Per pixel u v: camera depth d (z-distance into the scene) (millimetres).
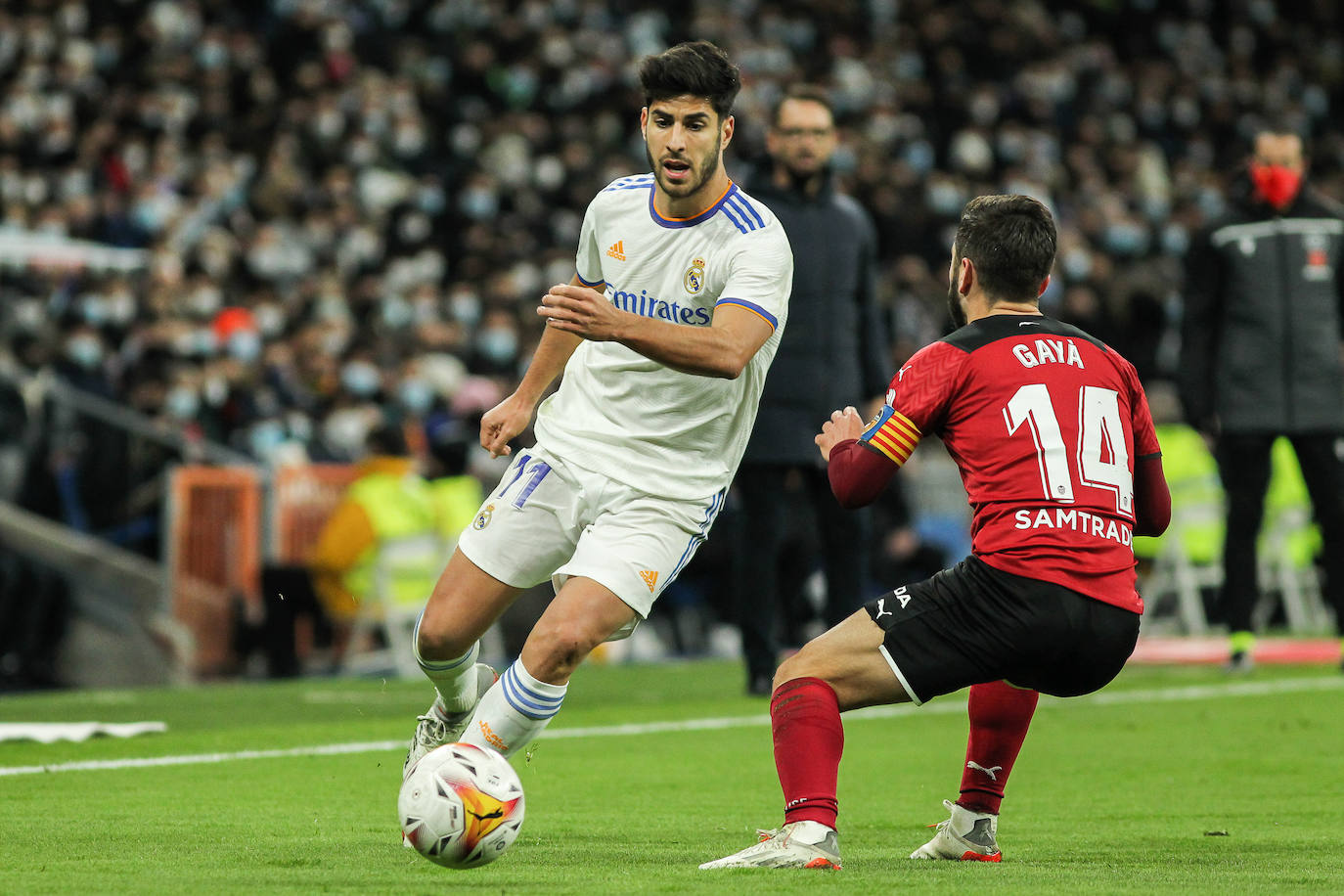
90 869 13125
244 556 44875
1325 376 32469
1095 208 87688
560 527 15062
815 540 40312
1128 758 22672
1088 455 13281
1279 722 27266
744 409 15227
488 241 69750
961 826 14039
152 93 71438
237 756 22125
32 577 43531
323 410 54781
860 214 30141
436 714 16125
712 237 14750
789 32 97000
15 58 72500
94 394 48562
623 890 11836
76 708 30562
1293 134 32562
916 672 13109
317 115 74375
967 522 52250
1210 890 11969
